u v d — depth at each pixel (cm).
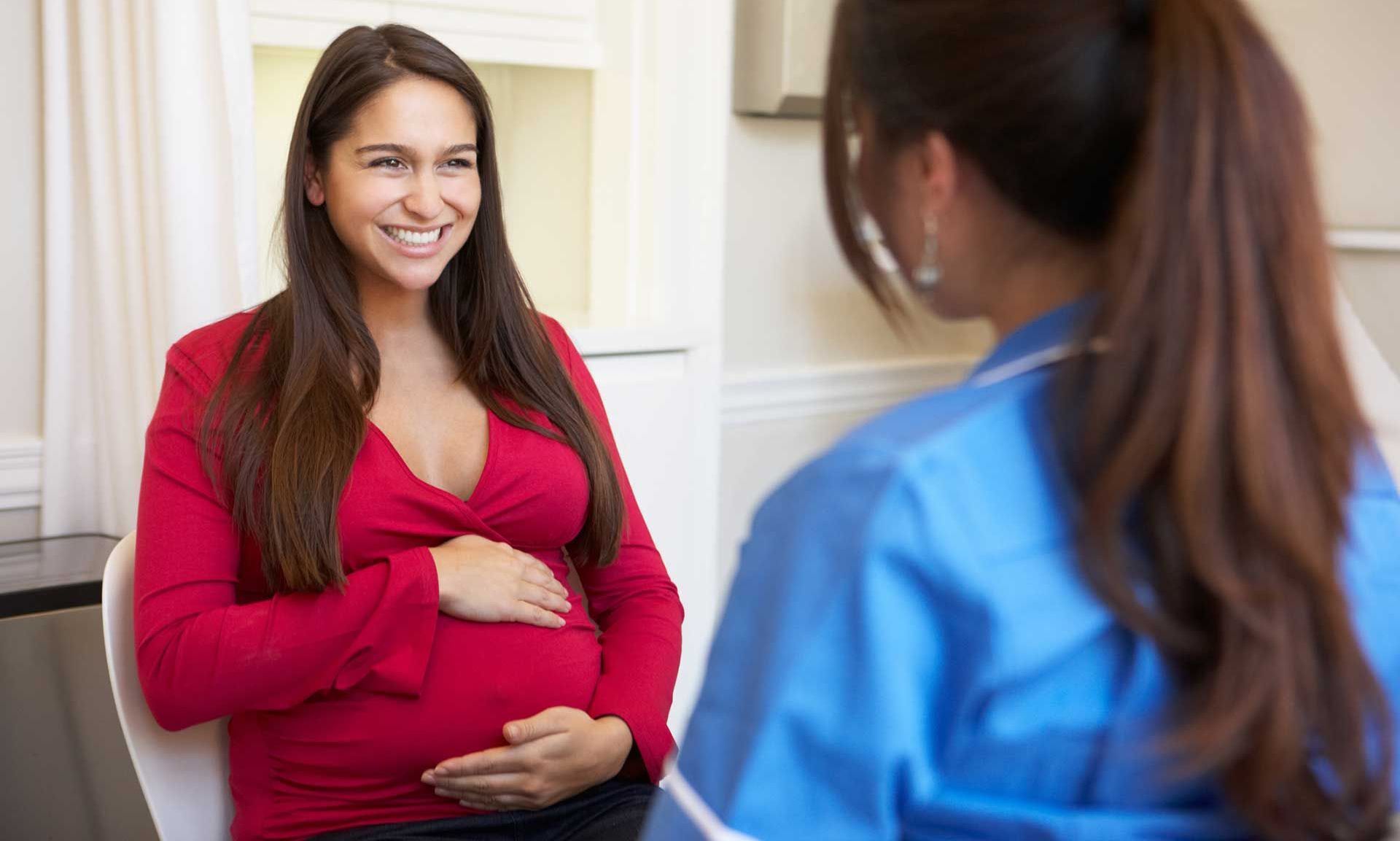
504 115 280
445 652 147
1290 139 65
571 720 148
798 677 66
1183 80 64
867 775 65
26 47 207
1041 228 71
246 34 193
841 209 78
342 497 146
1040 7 67
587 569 172
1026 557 67
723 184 258
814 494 69
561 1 261
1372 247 299
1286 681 63
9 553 200
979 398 71
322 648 140
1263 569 63
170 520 143
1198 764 64
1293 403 64
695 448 258
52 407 210
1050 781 68
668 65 256
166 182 191
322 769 145
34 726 180
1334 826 67
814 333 312
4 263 210
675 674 164
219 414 146
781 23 274
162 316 196
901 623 65
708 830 67
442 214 154
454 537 154
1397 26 299
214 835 149
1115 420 64
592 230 274
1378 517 76
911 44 71
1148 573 66
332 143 153
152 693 138
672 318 261
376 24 239
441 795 146
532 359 167
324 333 153
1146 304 63
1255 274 63
